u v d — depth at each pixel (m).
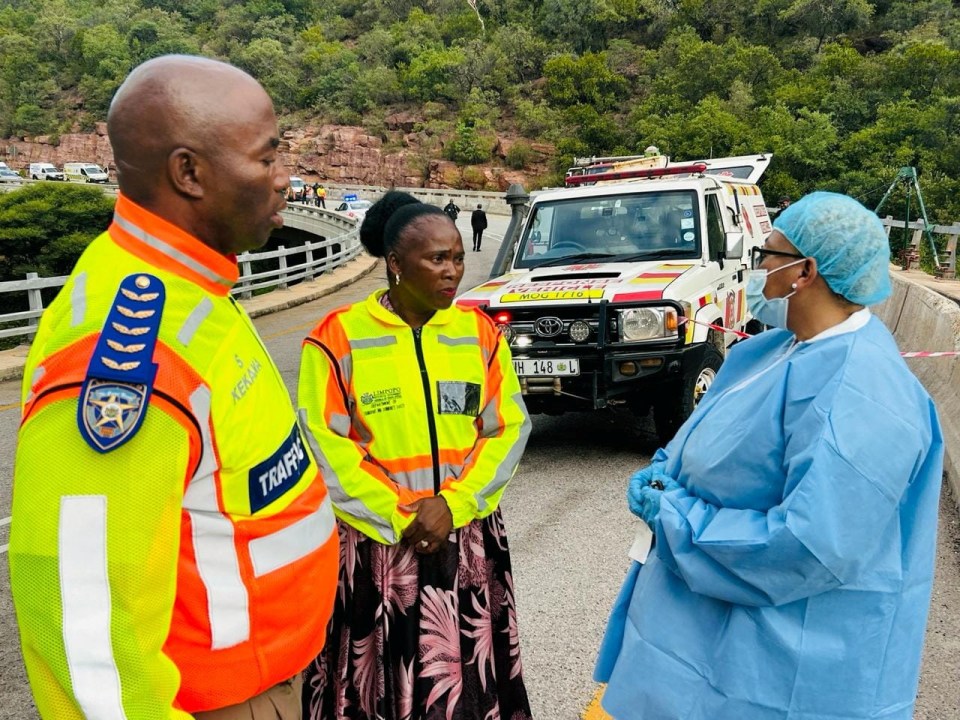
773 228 1.95
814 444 1.69
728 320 6.49
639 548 2.14
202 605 1.40
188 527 1.37
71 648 1.21
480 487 2.22
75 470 1.21
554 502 5.16
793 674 1.76
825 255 1.81
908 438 1.69
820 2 71.00
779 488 1.79
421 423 2.24
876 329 1.85
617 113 66.88
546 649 3.38
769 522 1.71
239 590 1.43
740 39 72.19
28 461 1.24
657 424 5.85
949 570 4.05
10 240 26.31
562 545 4.47
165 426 1.26
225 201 1.40
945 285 12.50
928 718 2.90
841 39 69.81
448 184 66.06
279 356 11.04
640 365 5.43
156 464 1.25
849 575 1.69
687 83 60.16
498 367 2.43
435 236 2.20
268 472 1.46
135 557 1.23
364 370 2.25
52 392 1.23
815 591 1.71
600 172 7.77
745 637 1.80
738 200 7.50
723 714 1.83
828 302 1.88
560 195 6.80
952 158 34.12
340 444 2.17
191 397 1.31
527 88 73.38
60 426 1.22
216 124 1.36
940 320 7.45
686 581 1.85
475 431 2.35
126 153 1.37
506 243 6.73
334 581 1.68
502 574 2.36
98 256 1.39
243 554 1.43
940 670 3.19
